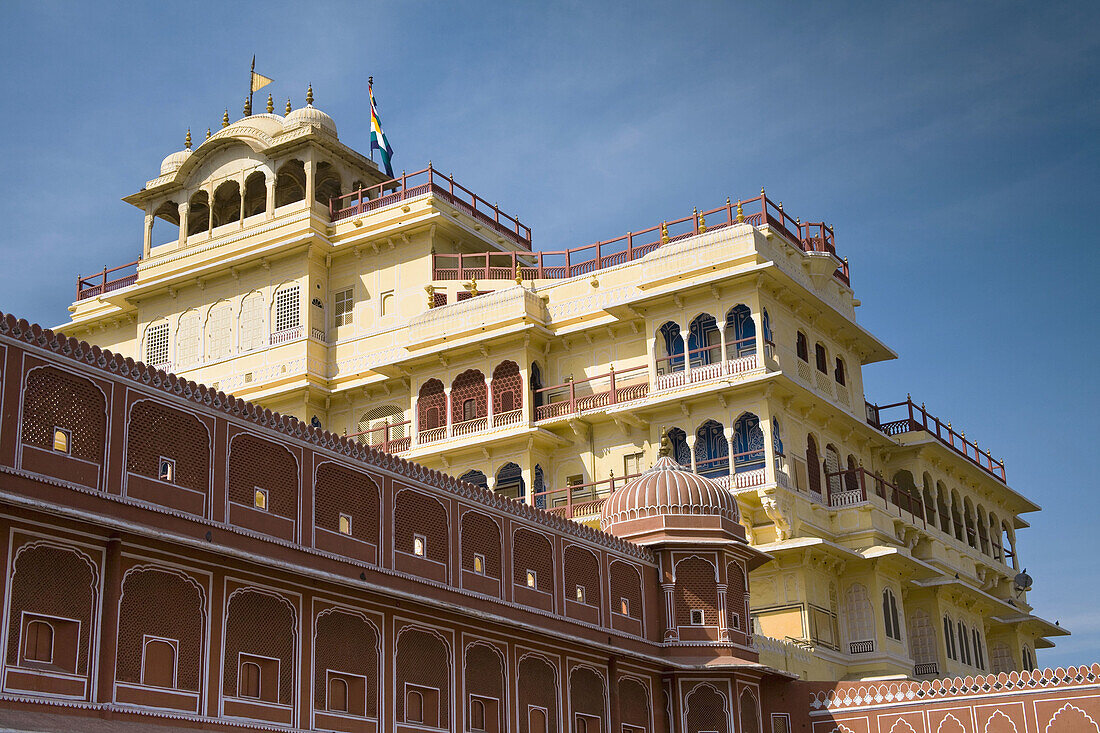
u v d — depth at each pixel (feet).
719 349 149.07
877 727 116.57
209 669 74.49
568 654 104.37
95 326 191.52
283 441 83.25
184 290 181.47
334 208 180.04
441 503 95.86
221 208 188.55
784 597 140.87
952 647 162.40
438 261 169.27
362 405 169.68
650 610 115.03
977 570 182.50
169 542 72.54
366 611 86.69
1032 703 110.63
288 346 170.50
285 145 175.63
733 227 150.20
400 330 168.04
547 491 152.05
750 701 116.26
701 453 148.46
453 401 160.25
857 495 152.05
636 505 118.93
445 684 92.22
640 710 111.24
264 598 79.71
